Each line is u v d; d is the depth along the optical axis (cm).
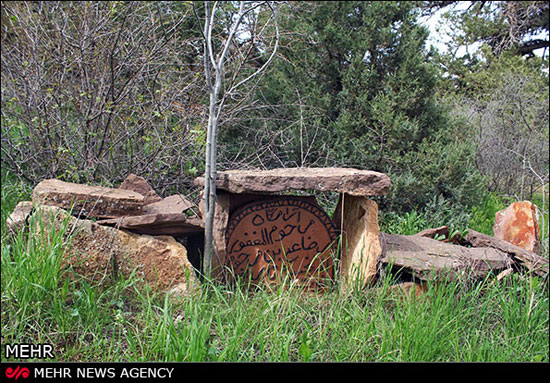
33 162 527
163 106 507
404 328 312
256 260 389
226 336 299
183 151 528
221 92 575
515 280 388
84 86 506
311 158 601
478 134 876
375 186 368
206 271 366
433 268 367
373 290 365
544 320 364
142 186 441
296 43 621
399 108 600
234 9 596
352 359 295
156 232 369
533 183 905
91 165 486
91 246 335
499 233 545
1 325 278
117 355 276
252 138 616
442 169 595
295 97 612
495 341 337
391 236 435
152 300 332
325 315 335
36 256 298
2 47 528
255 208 391
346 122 592
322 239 399
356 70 606
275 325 300
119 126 508
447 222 589
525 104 927
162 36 546
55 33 523
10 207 507
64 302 299
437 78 626
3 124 544
